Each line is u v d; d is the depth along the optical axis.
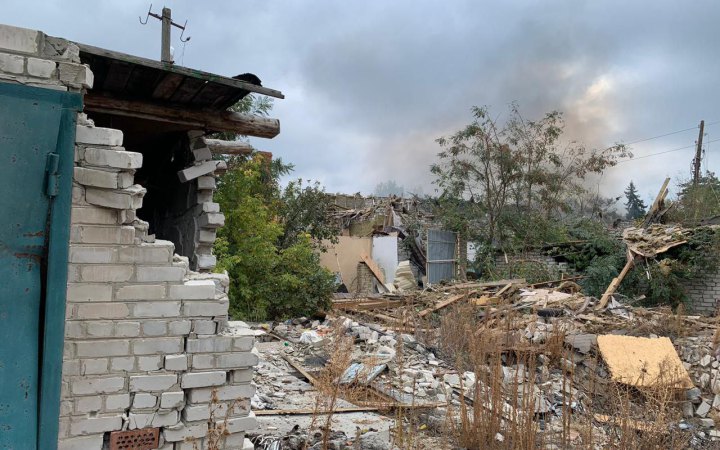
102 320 3.44
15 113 3.18
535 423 5.48
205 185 6.02
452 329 10.50
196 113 5.69
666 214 22.25
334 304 14.43
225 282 4.36
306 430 5.55
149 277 3.56
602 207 28.39
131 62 4.49
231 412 3.77
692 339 10.54
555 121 23.86
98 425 3.40
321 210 18.53
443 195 24.98
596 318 12.00
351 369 7.94
